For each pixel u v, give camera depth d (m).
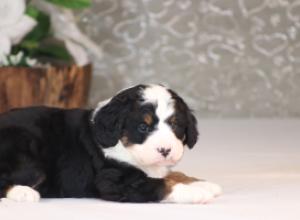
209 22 5.29
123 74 5.33
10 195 2.28
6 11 3.96
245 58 5.31
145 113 2.25
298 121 5.10
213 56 5.32
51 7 4.42
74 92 4.12
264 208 2.17
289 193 2.44
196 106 5.35
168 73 5.34
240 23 5.28
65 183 2.35
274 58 5.31
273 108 5.35
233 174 2.91
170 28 5.31
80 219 2.01
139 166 2.30
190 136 2.35
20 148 2.34
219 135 4.34
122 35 5.31
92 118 2.38
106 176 2.29
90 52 5.23
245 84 5.33
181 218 2.02
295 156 3.47
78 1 4.33
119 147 2.29
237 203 2.25
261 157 3.43
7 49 3.90
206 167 3.12
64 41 4.36
